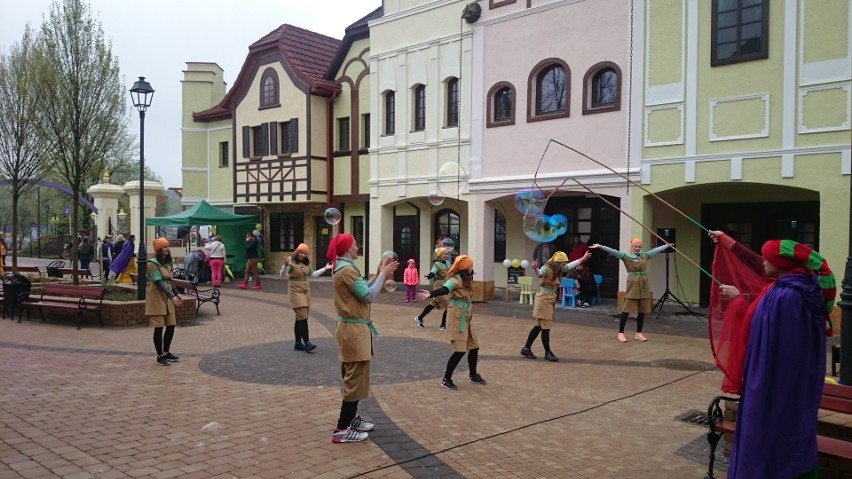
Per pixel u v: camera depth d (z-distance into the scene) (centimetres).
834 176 1112
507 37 1591
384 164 1900
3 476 459
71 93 1461
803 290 375
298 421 605
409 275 1642
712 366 877
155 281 838
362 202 2203
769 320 376
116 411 629
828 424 483
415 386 753
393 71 1866
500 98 1630
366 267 2194
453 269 737
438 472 485
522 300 1596
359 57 2141
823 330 379
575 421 625
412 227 2050
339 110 2216
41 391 704
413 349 983
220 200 2714
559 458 522
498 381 785
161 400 672
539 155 1532
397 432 579
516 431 589
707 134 1258
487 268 1641
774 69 1174
